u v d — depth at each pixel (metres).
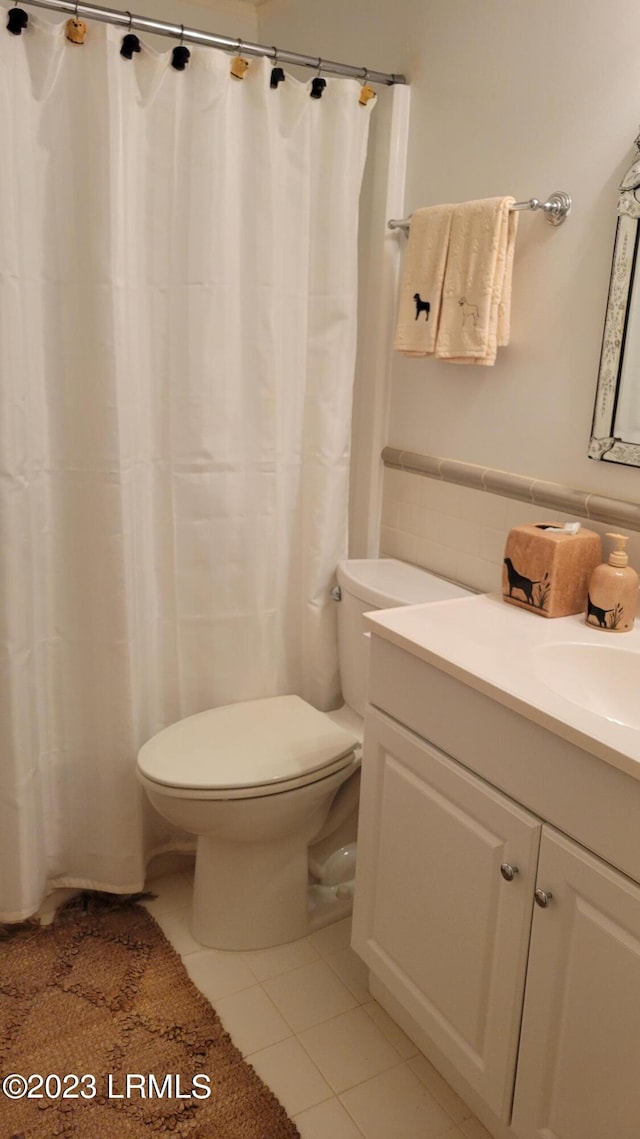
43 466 1.83
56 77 1.65
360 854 1.72
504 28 1.77
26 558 1.80
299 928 2.01
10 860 1.91
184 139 1.77
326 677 2.21
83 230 1.72
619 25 1.54
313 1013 1.80
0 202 1.61
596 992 1.21
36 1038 1.70
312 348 2.05
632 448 1.60
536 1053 1.33
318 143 1.94
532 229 1.76
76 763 2.01
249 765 1.83
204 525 2.00
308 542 2.15
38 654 1.92
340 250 1.99
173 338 1.87
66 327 1.78
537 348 1.78
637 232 1.52
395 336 2.01
